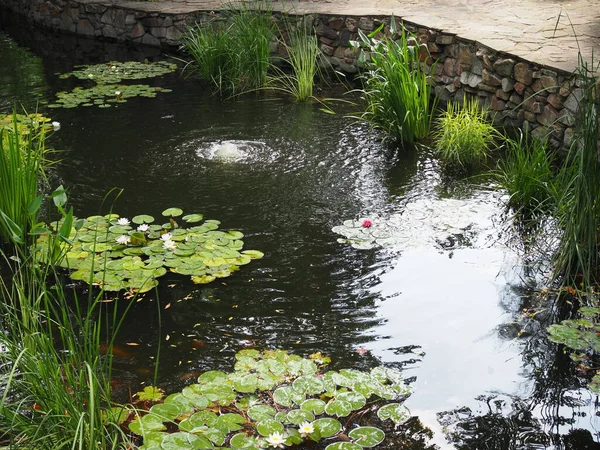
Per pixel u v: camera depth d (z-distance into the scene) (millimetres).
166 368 2969
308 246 3895
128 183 4695
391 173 4809
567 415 2703
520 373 2936
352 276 3617
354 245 3896
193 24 7832
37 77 7098
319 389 2811
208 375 2887
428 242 3930
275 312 3338
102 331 3213
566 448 2539
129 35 8328
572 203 3752
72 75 7141
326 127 5648
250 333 3189
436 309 3357
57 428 2447
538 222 4109
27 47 8328
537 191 4246
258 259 3781
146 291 3480
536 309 3357
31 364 2541
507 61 5371
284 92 6605
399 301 3420
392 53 5520
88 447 2336
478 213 4238
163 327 3238
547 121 5070
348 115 5902
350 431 2604
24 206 3938
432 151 5164
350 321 3268
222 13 7586
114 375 2926
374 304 3395
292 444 2535
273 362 2969
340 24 7047
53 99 6395
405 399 2781
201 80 6961
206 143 5332
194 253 3777
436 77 6250
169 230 4051
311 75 6465
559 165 4773
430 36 6254
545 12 6641
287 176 4770
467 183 4645
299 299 3436
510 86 5410
